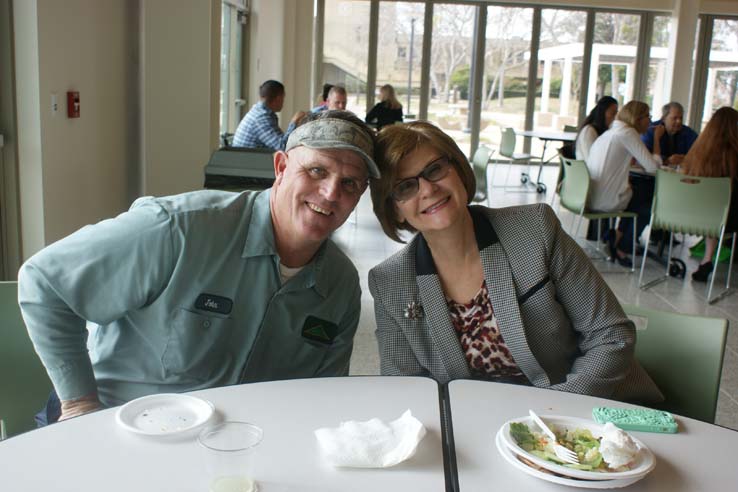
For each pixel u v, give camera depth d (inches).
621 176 211.5
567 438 50.6
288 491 43.8
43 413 67.9
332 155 60.9
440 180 67.3
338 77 454.6
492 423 54.0
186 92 180.9
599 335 71.1
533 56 455.2
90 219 154.8
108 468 45.3
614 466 46.4
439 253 70.8
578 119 463.8
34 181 128.4
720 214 182.5
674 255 235.9
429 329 71.4
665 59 458.6
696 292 192.7
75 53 140.9
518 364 71.0
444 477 46.4
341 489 44.3
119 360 65.5
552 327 70.7
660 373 76.4
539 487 45.6
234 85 312.5
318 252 66.9
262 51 342.0
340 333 70.6
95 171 155.9
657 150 265.4
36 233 130.1
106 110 160.7
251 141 230.7
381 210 72.1
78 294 61.3
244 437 45.7
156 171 183.0
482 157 231.0
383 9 446.9
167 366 63.9
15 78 125.1
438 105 460.4
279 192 63.4
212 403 54.8
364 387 59.6
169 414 52.6
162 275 62.0
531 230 70.3
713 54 465.7
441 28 450.3
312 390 58.3
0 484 43.0
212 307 63.4
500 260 69.7
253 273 64.1
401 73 455.5
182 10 176.7
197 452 47.8
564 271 70.6
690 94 468.4
